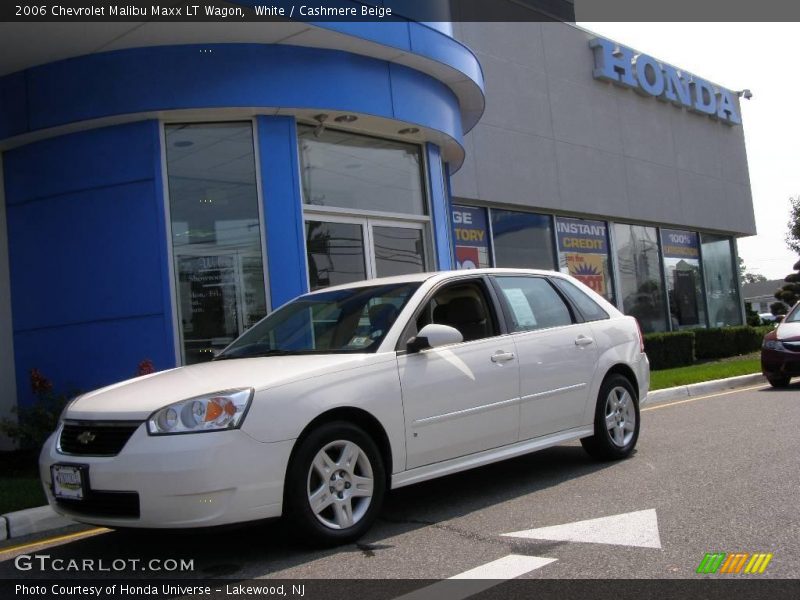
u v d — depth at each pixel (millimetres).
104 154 9148
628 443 6941
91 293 9125
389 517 5410
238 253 9289
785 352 11797
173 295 8906
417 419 5133
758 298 85688
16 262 9570
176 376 4996
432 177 11352
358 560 4422
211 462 4180
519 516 5199
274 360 5129
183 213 9133
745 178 25031
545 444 6090
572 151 18281
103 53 8922
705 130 23406
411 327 5387
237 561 4570
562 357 6297
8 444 9422
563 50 18516
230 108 8992
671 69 21953
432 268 11266
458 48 10578
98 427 4508
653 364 17016
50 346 9336
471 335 5770
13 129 9273
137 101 8828
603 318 7000
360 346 5219
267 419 4391
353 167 10516
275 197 9344
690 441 7609
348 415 4852
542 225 17812
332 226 10203
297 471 4469
